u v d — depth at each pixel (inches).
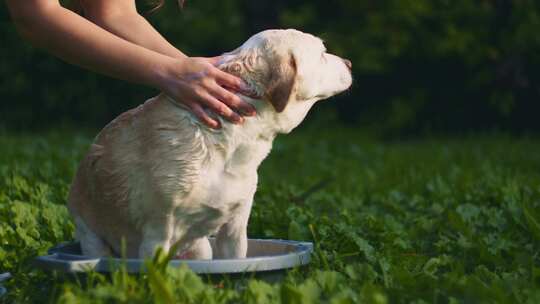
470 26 625.3
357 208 254.8
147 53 144.2
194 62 142.9
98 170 148.7
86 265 134.6
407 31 625.9
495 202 252.5
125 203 146.3
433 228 213.8
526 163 413.1
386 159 444.1
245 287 133.6
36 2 143.6
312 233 194.7
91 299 122.3
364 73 642.2
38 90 645.3
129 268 132.2
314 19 645.3
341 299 122.3
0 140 480.1
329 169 415.2
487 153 466.3
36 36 145.9
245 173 147.8
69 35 144.3
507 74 603.2
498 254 181.2
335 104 660.7
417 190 293.0
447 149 487.8
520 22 611.2
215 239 163.5
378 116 647.1
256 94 144.5
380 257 173.8
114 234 151.8
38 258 139.5
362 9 640.4
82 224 155.8
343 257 176.2
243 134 145.1
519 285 147.0
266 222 211.9
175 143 141.6
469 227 207.5
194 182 142.6
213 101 140.9
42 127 648.4
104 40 144.6
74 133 580.1
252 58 145.1
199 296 124.5
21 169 298.4
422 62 636.7
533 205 234.5
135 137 145.2
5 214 207.2
